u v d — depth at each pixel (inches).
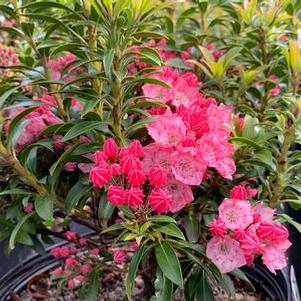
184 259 9.9
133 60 10.2
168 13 16.1
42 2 9.6
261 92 13.7
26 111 9.3
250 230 8.3
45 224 11.2
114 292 13.6
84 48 9.7
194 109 9.0
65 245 13.7
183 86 10.0
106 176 8.1
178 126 8.6
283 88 13.9
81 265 11.6
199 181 8.5
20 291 13.4
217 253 8.5
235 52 12.4
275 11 13.0
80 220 11.5
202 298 9.8
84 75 9.2
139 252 8.3
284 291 12.0
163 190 8.2
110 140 8.5
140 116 10.6
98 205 10.2
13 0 10.4
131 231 8.2
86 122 9.1
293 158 10.1
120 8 8.7
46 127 9.7
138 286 13.5
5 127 10.4
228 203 8.4
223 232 8.3
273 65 13.2
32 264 13.9
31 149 9.6
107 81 9.2
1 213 11.1
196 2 14.6
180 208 8.8
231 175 9.1
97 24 9.2
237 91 13.2
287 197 10.5
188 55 14.5
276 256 8.4
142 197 8.0
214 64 12.4
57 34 12.9
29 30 10.5
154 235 8.2
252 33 13.5
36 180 9.6
